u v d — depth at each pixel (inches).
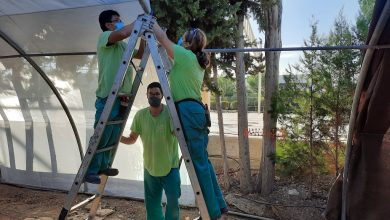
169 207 151.9
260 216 208.8
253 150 293.6
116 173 130.4
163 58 135.5
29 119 251.9
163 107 148.8
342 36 205.9
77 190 117.6
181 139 111.7
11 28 202.1
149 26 112.0
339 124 205.9
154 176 151.9
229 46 216.5
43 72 219.0
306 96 210.8
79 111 231.3
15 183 267.0
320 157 213.9
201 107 118.1
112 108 115.6
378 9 109.3
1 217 205.5
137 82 134.6
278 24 223.3
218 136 306.3
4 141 265.9
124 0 172.7
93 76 217.0
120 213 214.1
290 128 217.5
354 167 142.9
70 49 206.8
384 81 121.0
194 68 117.6
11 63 234.1
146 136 147.9
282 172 220.7
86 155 116.5
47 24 196.5
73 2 175.5
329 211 152.2
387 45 108.7
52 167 254.4
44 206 225.8
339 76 203.5
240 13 219.8
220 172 282.8
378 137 135.6
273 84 223.9
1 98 251.4
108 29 132.0
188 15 180.7
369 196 138.8
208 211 116.6
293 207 206.5
